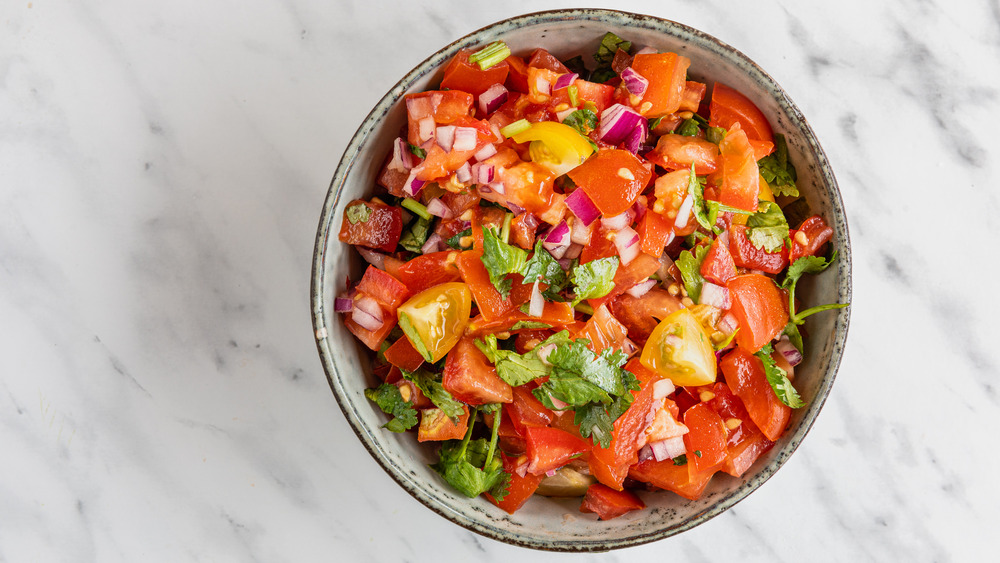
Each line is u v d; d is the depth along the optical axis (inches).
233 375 22.1
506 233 19.5
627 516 19.9
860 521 22.3
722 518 22.2
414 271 19.4
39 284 22.2
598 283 19.2
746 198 19.5
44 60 22.1
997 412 22.2
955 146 22.2
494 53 19.4
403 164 19.7
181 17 22.0
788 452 19.3
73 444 22.2
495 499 19.9
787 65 22.1
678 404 20.0
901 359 22.2
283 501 22.1
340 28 22.0
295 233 22.0
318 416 22.1
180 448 22.2
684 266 19.5
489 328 19.3
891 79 22.1
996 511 22.3
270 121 22.0
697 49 19.6
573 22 19.5
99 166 22.1
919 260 22.2
